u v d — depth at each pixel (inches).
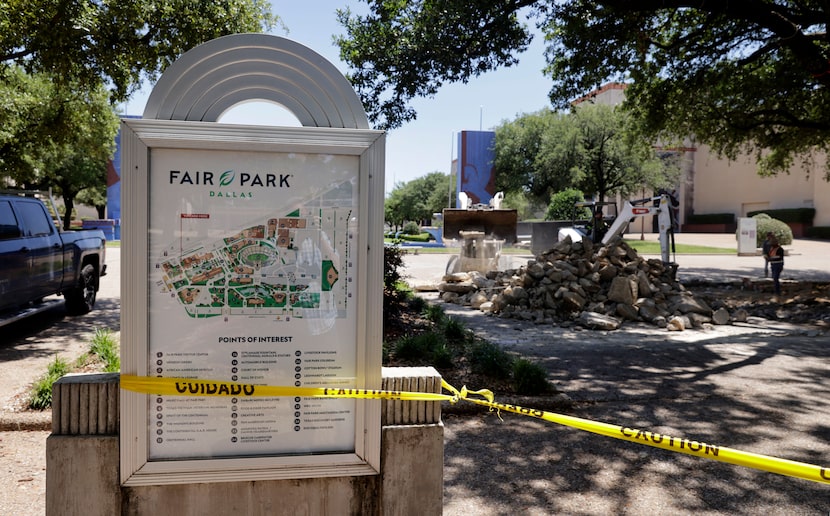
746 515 146.6
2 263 288.5
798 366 307.1
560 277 483.2
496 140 1908.2
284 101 106.8
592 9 446.0
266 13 436.8
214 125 98.7
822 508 150.6
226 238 101.1
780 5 497.4
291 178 102.7
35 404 205.8
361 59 424.5
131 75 425.7
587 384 263.0
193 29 386.9
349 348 105.3
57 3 330.3
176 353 100.3
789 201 1793.8
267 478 101.4
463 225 761.0
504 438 196.4
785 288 653.3
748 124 671.1
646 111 652.7
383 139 103.7
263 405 102.1
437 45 412.8
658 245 1400.1
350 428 105.3
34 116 621.0
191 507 100.7
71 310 409.7
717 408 232.4
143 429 97.8
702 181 2186.3
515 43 428.1
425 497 107.9
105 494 98.5
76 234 396.8
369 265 104.3
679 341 379.6
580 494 156.6
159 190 99.1
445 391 229.6
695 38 546.0
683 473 170.6
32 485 154.2
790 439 198.5
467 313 496.1
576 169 1568.7
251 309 102.0
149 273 99.0
